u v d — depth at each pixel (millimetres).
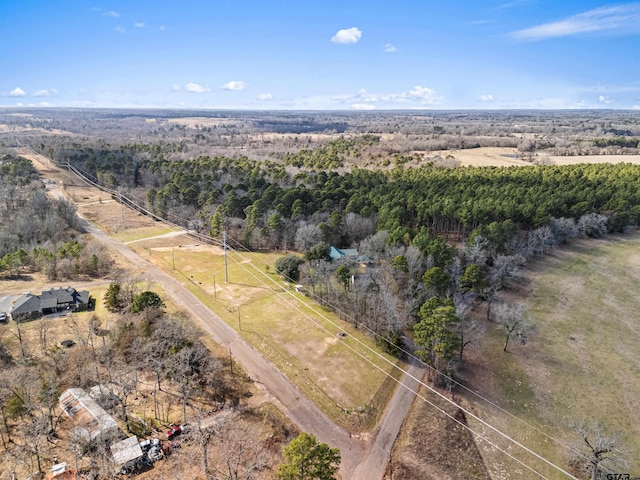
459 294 78000
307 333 69062
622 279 92500
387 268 83062
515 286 87438
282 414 52250
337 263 86188
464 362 63531
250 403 53719
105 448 43969
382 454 47406
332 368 60750
